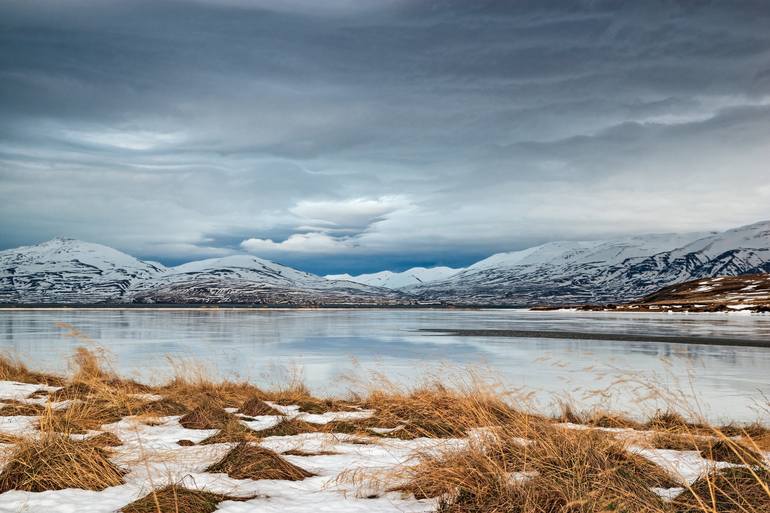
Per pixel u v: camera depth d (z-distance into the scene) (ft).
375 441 31.50
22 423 33.63
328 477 23.94
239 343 152.46
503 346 142.92
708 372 86.84
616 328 224.53
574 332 200.03
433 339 170.91
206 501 19.52
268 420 39.27
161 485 21.67
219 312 549.95
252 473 23.65
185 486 21.85
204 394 48.70
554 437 23.91
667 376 80.69
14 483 21.76
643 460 23.63
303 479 23.63
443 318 373.20
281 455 27.61
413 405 39.06
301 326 255.70
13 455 23.26
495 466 20.81
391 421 36.73
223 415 37.65
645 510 17.72
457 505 19.06
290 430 34.60
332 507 19.62
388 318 377.91
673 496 20.33
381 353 123.95
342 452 29.04
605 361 102.37
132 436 32.01
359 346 143.74
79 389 46.29
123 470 23.84
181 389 52.75
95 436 29.14
